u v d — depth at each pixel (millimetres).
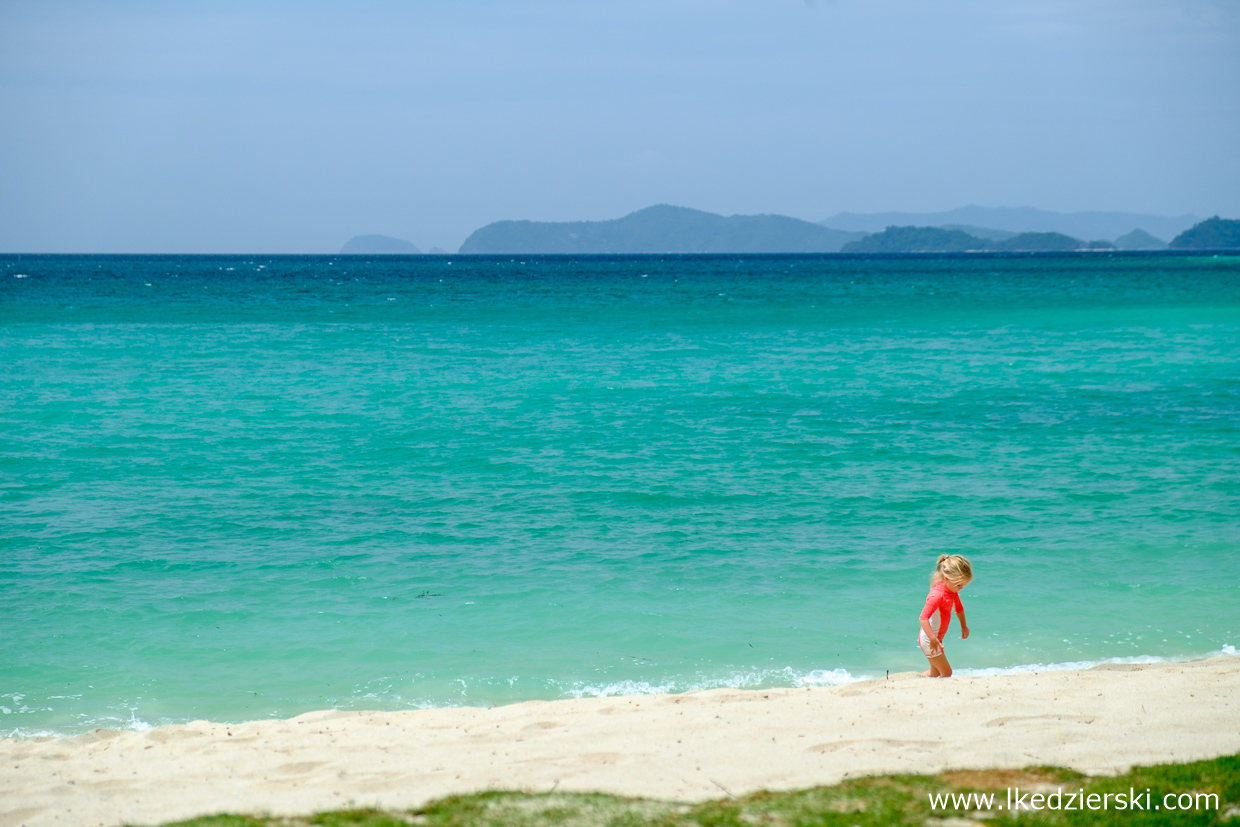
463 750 6379
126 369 31500
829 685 8648
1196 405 24438
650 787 5430
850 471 17203
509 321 53594
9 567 11836
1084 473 16891
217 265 191000
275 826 5000
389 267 187000
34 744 7062
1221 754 5633
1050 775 5422
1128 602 10656
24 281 99812
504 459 18266
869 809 5031
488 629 10039
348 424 21953
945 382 29141
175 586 11266
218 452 18781
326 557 12359
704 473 17062
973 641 9625
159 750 6727
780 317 56531
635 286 99688
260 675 8953
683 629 10016
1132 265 173250
